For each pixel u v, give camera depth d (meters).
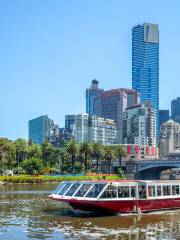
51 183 154.12
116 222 49.00
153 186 58.62
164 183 60.28
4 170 188.38
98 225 46.91
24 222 48.91
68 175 190.00
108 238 39.91
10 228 45.06
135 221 49.91
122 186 55.44
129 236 40.97
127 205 55.28
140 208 56.44
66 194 56.34
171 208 60.19
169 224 48.00
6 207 64.38
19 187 125.38
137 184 56.69
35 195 89.81
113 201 54.03
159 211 58.59
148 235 41.53
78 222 48.81
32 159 195.88
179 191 62.34
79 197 54.34
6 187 125.31
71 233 42.28
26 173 194.50
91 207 53.16
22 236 40.91
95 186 54.56
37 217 52.88
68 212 57.50
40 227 45.62
